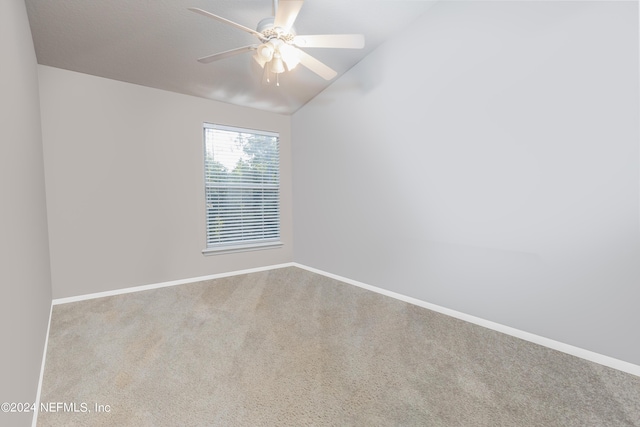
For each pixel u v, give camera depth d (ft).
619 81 5.29
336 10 7.83
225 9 7.12
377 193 9.95
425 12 8.27
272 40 6.06
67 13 6.70
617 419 4.28
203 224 11.51
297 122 13.37
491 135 7.03
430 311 8.34
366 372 5.45
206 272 11.65
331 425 4.18
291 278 11.80
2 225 3.04
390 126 9.40
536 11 6.22
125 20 7.17
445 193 8.02
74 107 8.88
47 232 8.07
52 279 8.68
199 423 4.22
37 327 5.12
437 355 6.02
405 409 4.50
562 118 5.95
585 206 5.74
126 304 8.82
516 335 6.77
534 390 4.92
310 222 12.92
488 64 7.02
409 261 9.02
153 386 5.02
